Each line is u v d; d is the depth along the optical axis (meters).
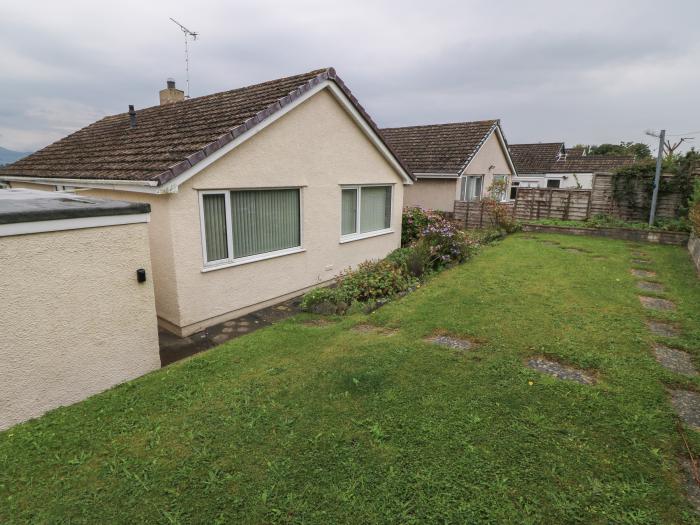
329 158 8.20
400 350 4.89
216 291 6.36
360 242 9.70
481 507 2.56
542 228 15.60
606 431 3.31
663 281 8.19
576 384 4.05
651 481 2.79
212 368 4.51
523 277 8.45
